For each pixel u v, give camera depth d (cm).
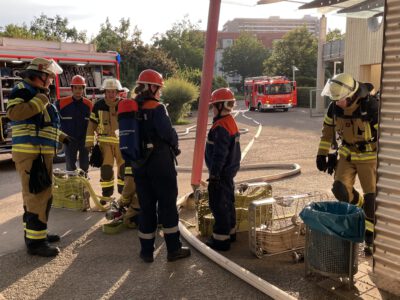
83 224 555
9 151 1008
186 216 589
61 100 700
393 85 341
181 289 371
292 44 4831
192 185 619
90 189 609
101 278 396
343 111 430
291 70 4762
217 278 389
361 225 353
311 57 4725
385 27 345
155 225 430
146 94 411
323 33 2817
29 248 453
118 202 541
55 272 412
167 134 404
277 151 1160
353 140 426
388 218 350
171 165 416
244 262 426
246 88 3316
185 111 2308
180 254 431
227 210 451
